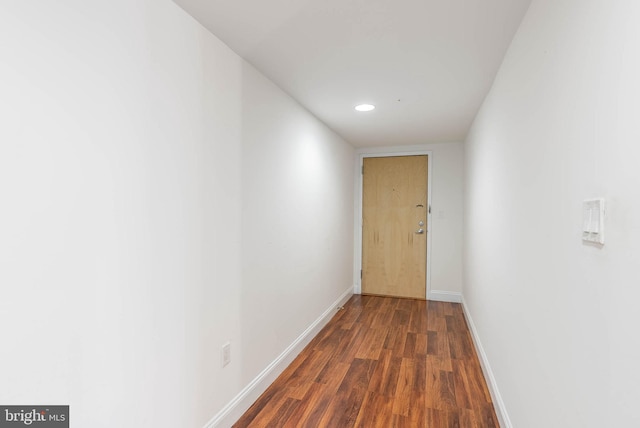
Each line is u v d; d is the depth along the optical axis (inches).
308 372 95.3
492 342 84.5
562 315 41.5
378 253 181.6
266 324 87.5
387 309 156.0
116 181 46.1
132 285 48.7
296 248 106.0
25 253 36.3
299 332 109.3
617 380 29.1
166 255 54.7
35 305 37.3
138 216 49.5
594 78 33.8
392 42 69.1
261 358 85.0
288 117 99.2
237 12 58.6
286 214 98.7
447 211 169.8
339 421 73.4
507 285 69.8
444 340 118.6
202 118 62.9
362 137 155.6
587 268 34.9
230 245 71.7
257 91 82.2
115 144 46.0
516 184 63.4
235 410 73.2
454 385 88.3
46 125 38.1
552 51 45.4
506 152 72.0
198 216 61.9
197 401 61.9
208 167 64.6
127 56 47.6
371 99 103.0
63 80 39.8
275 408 78.2
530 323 54.1
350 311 152.7
